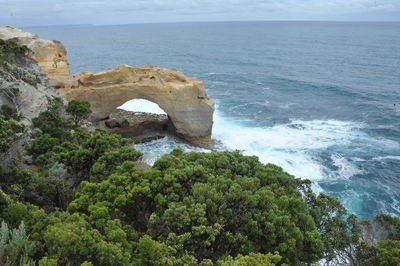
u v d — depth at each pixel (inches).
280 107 2650.1
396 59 5182.1
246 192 729.0
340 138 2012.8
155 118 2070.6
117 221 609.0
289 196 802.2
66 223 541.0
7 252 465.4
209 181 793.6
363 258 726.5
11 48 1552.7
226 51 6584.6
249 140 1942.7
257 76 3924.7
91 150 1015.0
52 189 855.1
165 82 1873.8
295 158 1731.1
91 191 738.2
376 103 2775.6
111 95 1875.0
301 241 651.5
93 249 490.0
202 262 554.3
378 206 1396.4
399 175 1616.6
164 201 708.0
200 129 1870.1
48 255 486.3
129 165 829.8
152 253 535.5
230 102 2765.7
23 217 573.6
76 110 1482.5
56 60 1941.4
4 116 1026.1
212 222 679.1
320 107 2669.8
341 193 1467.8
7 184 819.4
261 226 674.2
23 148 1061.8
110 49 6973.4
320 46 7273.6
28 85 1416.1
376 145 1929.1
